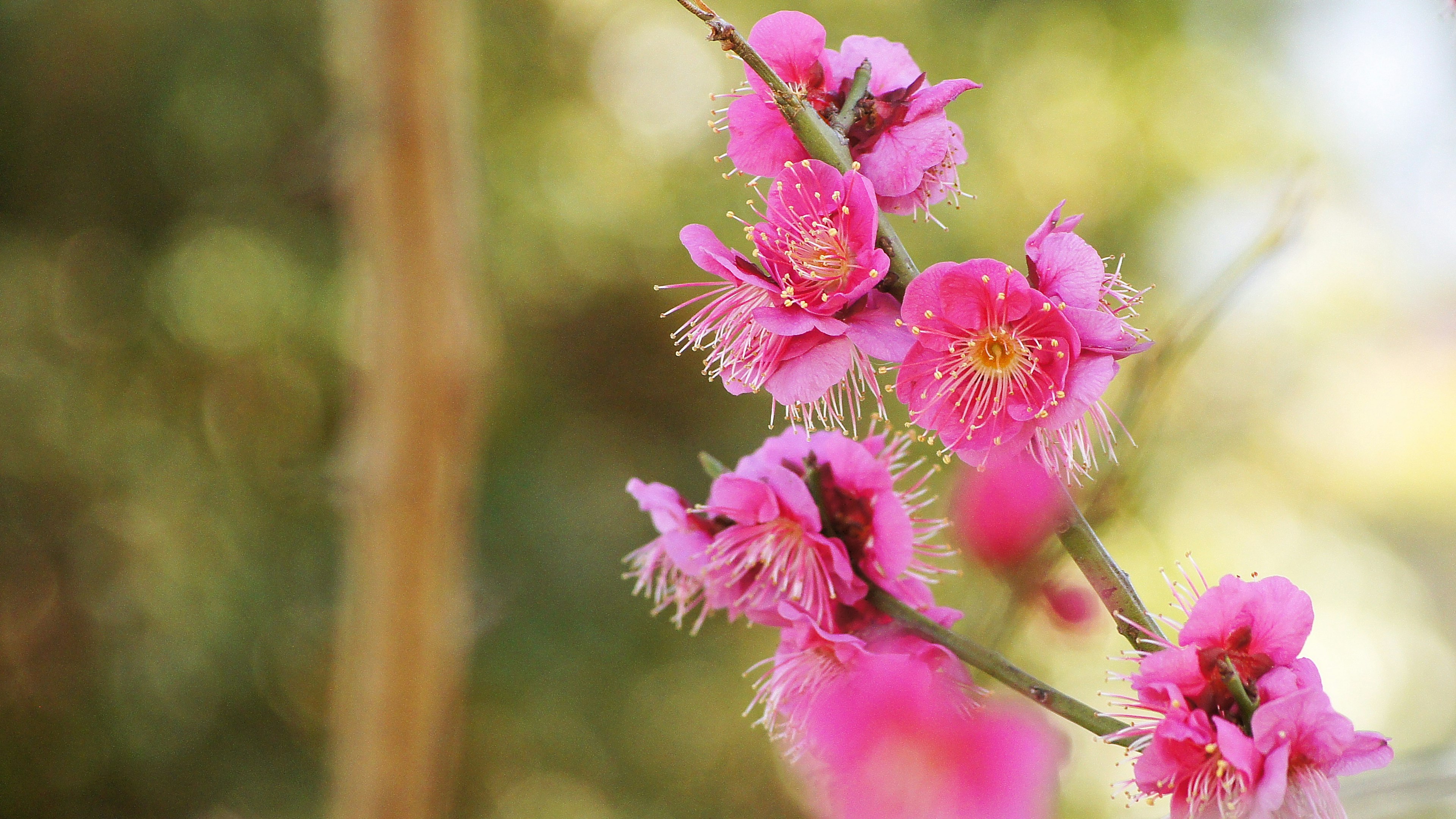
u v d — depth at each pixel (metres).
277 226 2.61
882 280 0.93
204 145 2.56
